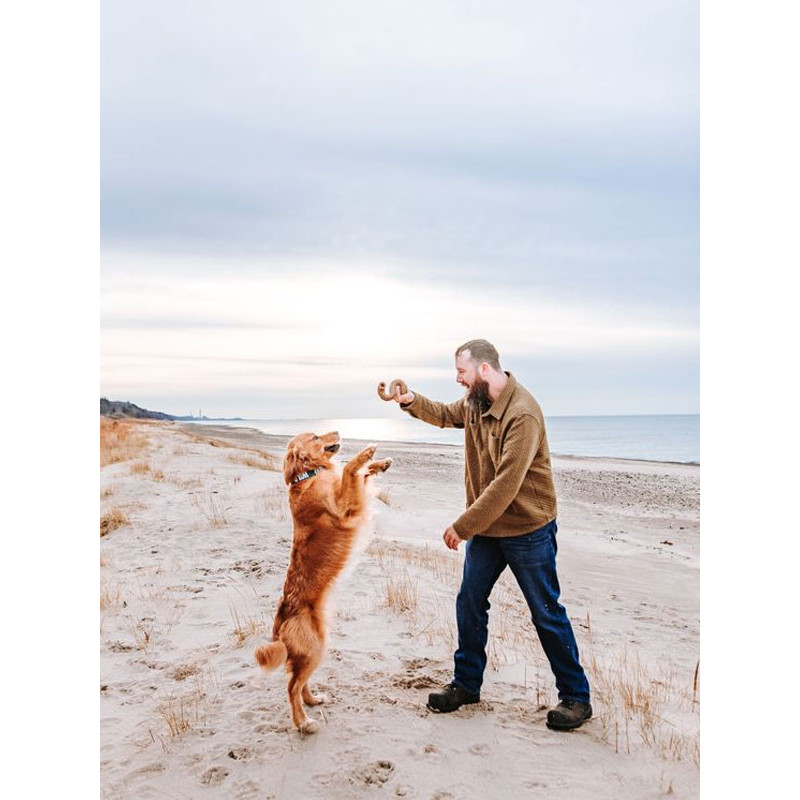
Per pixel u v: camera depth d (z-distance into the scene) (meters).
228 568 6.54
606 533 10.85
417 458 22.00
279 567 6.50
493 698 3.85
